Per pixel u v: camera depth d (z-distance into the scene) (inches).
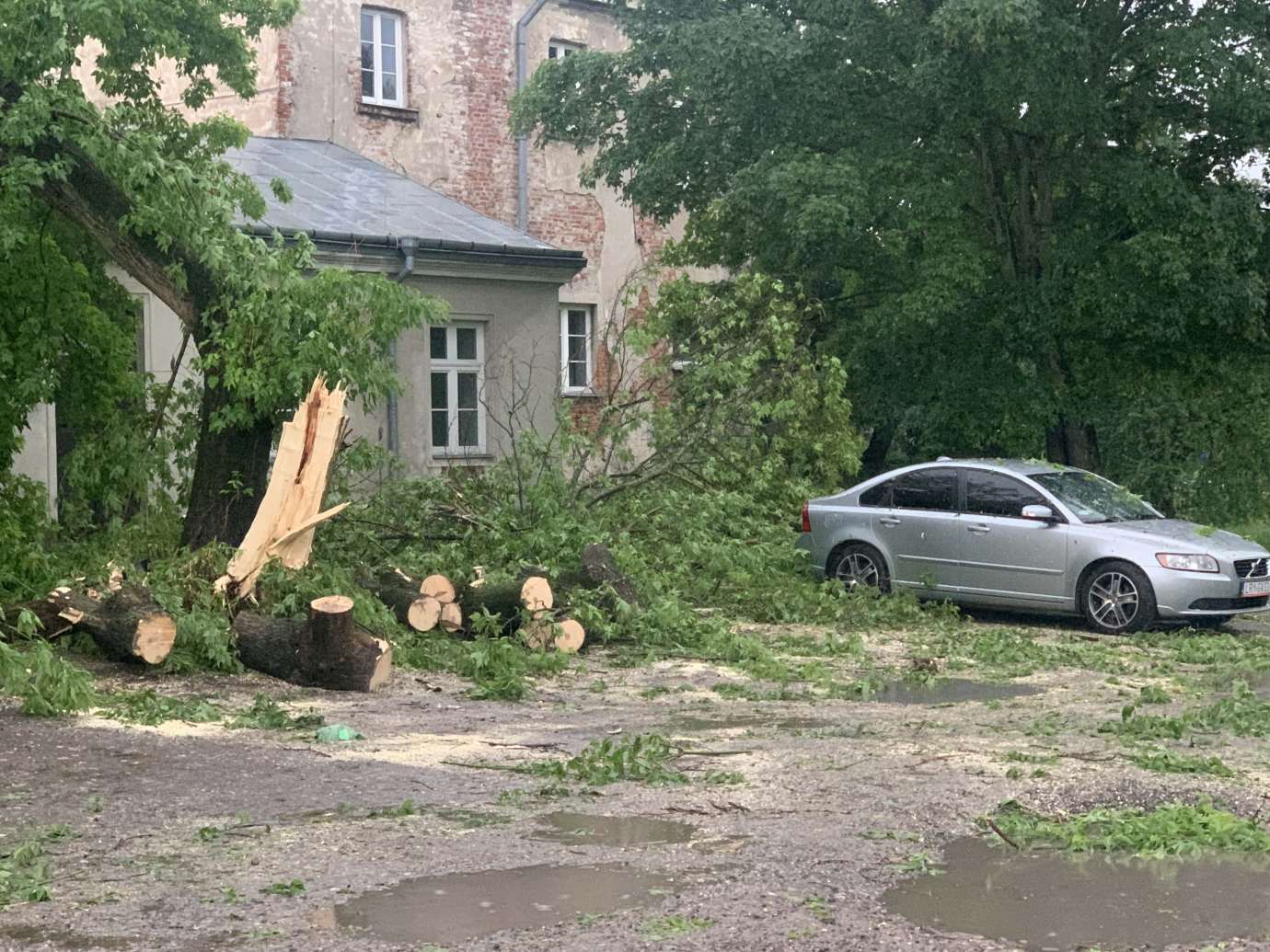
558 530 587.2
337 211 900.6
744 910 212.7
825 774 308.0
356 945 197.5
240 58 605.6
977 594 634.2
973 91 824.9
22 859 238.1
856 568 675.4
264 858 240.8
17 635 438.6
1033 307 856.9
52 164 504.4
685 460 700.7
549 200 1242.0
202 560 462.0
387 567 521.0
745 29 836.0
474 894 220.5
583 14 1283.2
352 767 315.3
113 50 569.3
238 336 504.1
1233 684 438.0
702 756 330.0
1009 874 233.6
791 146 863.7
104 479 590.9
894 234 852.6
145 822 265.0
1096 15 837.8
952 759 324.8
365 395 535.8
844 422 765.3
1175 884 228.4
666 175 912.3
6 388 569.9
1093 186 900.6
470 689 436.1
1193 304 837.8
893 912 213.2
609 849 247.0
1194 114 883.4
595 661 497.7
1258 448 1144.2
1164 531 605.9
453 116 1194.0
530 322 926.4
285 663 432.8
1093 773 305.1
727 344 754.2
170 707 376.8
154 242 534.0
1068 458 967.6
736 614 623.2
